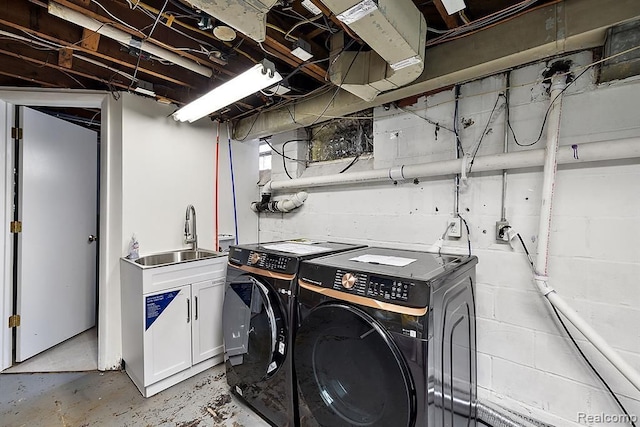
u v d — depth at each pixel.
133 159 2.54
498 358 1.84
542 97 1.69
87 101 2.54
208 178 3.10
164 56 1.88
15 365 2.54
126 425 1.83
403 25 1.29
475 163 1.82
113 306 2.49
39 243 2.74
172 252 2.79
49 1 1.39
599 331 1.54
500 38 1.58
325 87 2.30
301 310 1.60
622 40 1.34
